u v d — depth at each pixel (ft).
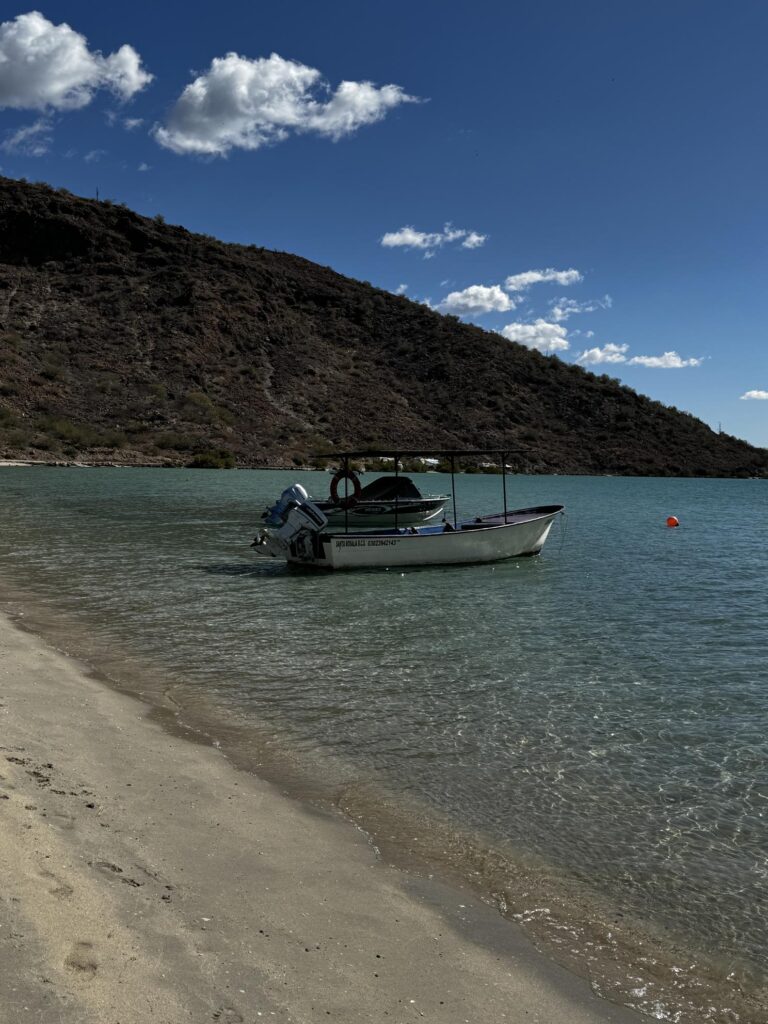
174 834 14.90
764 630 37.63
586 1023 10.78
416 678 28.76
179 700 24.95
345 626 37.37
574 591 48.11
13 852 12.58
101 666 28.50
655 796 19.12
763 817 18.12
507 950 12.44
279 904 12.79
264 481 150.30
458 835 16.70
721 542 75.97
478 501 127.03
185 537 68.90
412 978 11.19
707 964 12.63
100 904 11.59
